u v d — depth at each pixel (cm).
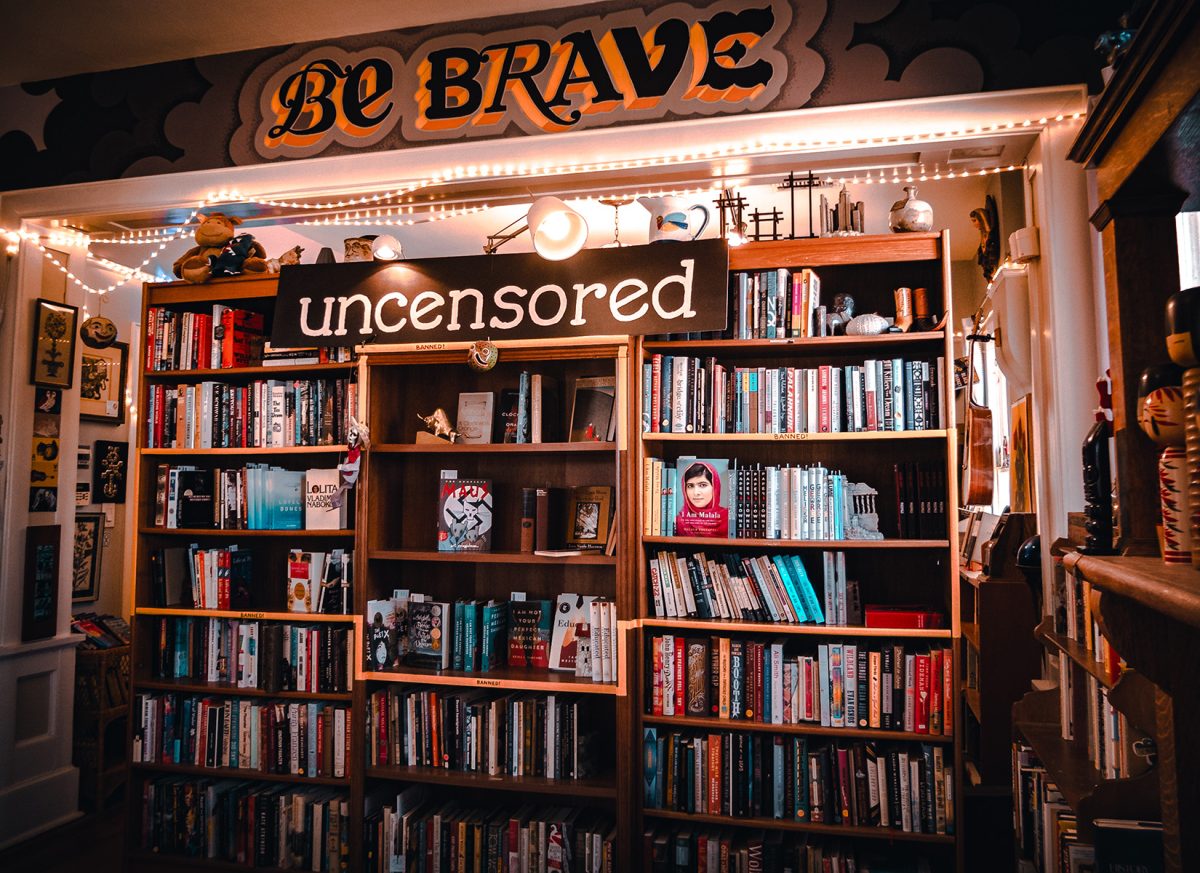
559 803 319
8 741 365
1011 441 343
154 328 356
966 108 272
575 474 328
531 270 304
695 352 305
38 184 367
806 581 283
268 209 351
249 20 324
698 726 296
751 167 302
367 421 318
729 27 298
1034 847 236
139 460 347
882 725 271
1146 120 116
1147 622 115
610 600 307
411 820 303
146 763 335
